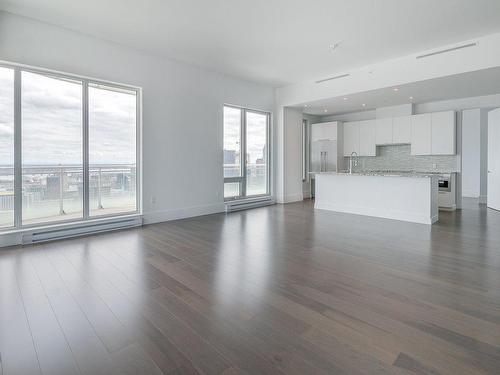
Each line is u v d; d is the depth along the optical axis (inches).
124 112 203.6
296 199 324.5
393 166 322.3
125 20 161.0
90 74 179.0
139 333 76.6
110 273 117.6
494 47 179.3
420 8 150.3
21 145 160.9
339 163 347.3
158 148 213.8
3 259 134.1
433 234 179.3
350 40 187.8
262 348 70.3
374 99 273.6
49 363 65.0
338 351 68.9
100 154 192.1
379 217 235.1
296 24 166.2
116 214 197.9
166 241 165.2
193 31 174.6
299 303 92.7
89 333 76.5
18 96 158.6
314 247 152.9
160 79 213.0
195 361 65.7
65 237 170.1
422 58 207.5
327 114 363.3
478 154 348.5
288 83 287.6
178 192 227.5
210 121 247.0
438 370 62.2
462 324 80.0
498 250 146.3
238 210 268.2
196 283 108.0
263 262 130.3
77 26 167.5
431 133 280.1
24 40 155.6
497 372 61.3
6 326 79.6
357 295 98.0
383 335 75.2
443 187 269.3
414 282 108.2
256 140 297.9
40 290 102.0
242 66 236.4
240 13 154.4
